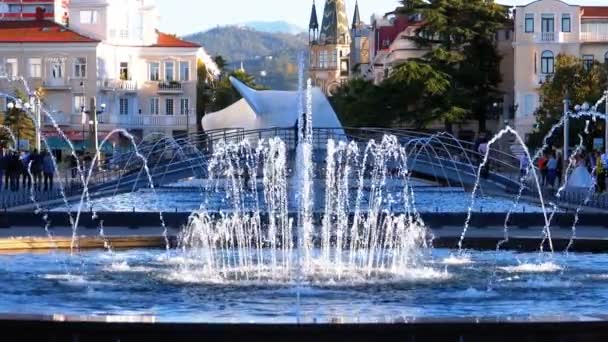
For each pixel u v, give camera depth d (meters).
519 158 95.12
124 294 27.75
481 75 140.25
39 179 80.44
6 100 161.62
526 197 74.19
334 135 89.88
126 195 79.00
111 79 167.88
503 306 25.86
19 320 18.31
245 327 18.09
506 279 31.11
